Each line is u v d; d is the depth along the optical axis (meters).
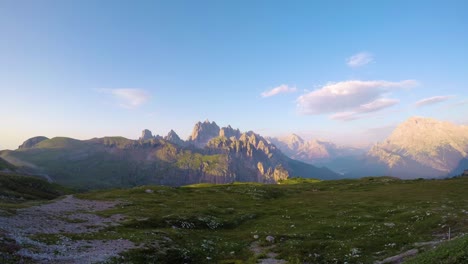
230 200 98.88
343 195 108.38
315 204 90.69
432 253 27.86
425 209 65.12
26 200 87.88
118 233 47.09
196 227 61.75
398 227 54.03
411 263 27.83
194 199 97.69
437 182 126.31
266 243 50.81
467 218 50.88
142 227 54.84
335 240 49.75
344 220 64.75
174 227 58.16
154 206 78.69
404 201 83.94
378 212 71.56
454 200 78.94
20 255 28.91
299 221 67.19
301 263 40.19
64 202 76.75
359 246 45.09
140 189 109.44
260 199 105.12
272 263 40.44
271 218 72.56
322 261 41.09
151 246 41.22
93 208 70.62
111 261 32.66
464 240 27.16
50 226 46.06
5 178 107.62
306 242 49.00
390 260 35.56
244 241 53.19
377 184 137.62
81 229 47.09
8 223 42.44
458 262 23.52
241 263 40.59
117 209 70.56
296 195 118.19
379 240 47.28
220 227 64.81
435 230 48.78
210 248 47.34
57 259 30.58
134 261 34.78
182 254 41.34
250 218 73.94
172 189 115.81
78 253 34.00
